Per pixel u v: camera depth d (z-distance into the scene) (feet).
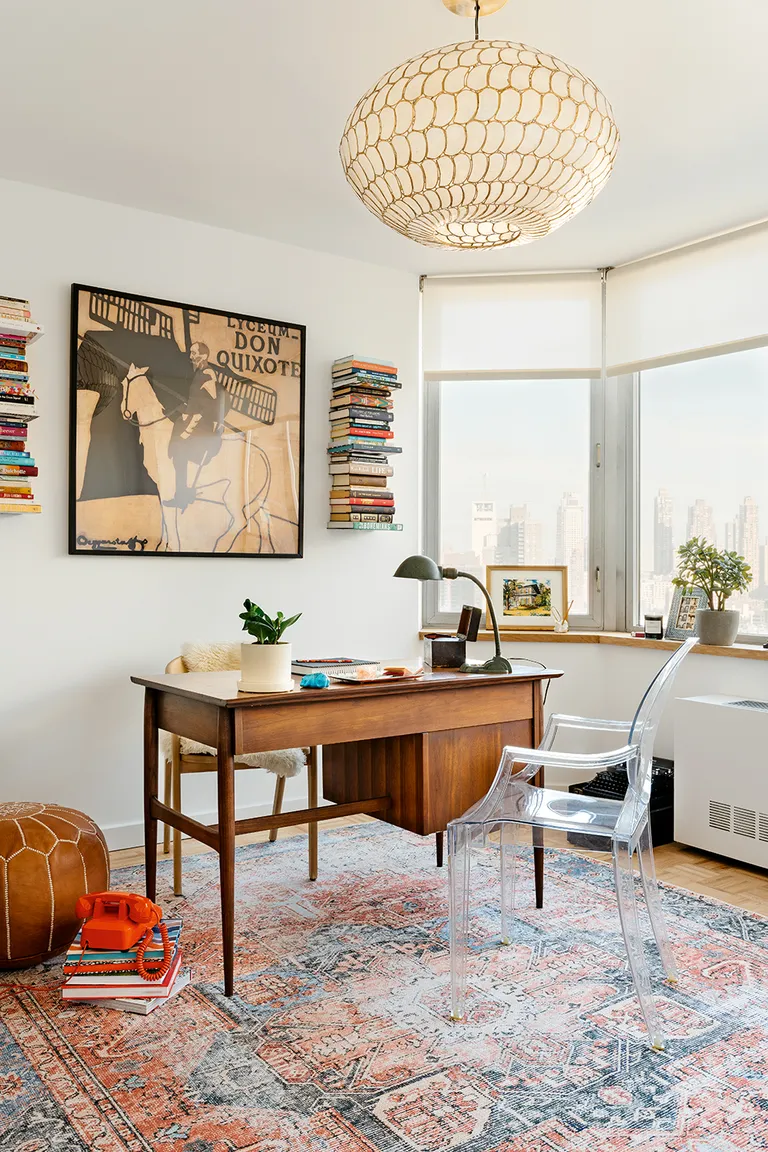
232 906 7.34
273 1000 7.21
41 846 7.82
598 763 7.30
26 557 10.80
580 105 5.74
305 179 10.67
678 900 9.61
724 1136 5.41
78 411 11.07
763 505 12.53
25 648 10.80
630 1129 5.48
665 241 12.67
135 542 11.51
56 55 8.02
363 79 8.43
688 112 8.96
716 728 11.02
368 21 7.50
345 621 13.48
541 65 5.62
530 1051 6.40
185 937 8.50
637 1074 6.09
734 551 12.94
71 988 7.08
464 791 8.74
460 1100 5.78
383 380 13.07
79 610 11.16
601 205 11.29
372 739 9.07
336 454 13.19
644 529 14.24
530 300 14.16
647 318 13.35
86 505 11.14
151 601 11.71
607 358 13.93
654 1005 6.89
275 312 12.76
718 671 12.19
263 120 9.23
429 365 14.30
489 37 7.76
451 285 14.29
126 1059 6.30
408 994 7.32
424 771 8.41
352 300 13.52
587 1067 6.18
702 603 12.87
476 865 10.84
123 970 7.13
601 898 9.64
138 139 9.66
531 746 9.32
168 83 8.52
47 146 9.82
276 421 12.71
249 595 12.55
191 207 11.55
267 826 7.79
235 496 12.34
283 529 12.78
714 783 11.04
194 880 10.15
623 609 14.47
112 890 9.73
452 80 5.58
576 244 12.80
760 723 10.48
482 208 6.19
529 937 8.54
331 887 9.94
